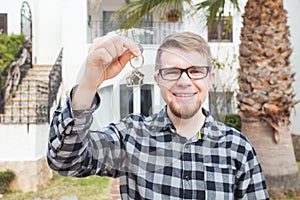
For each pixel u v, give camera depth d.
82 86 0.78
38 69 6.74
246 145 0.99
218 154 0.95
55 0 7.60
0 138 4.25
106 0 7.16
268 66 3.61
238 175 0.97
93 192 4.07
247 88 3.68
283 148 3.66
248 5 3.73
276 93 3.59
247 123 3.71
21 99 5.10
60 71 6.18
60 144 0.81
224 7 3.91
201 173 0.92
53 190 4.21
